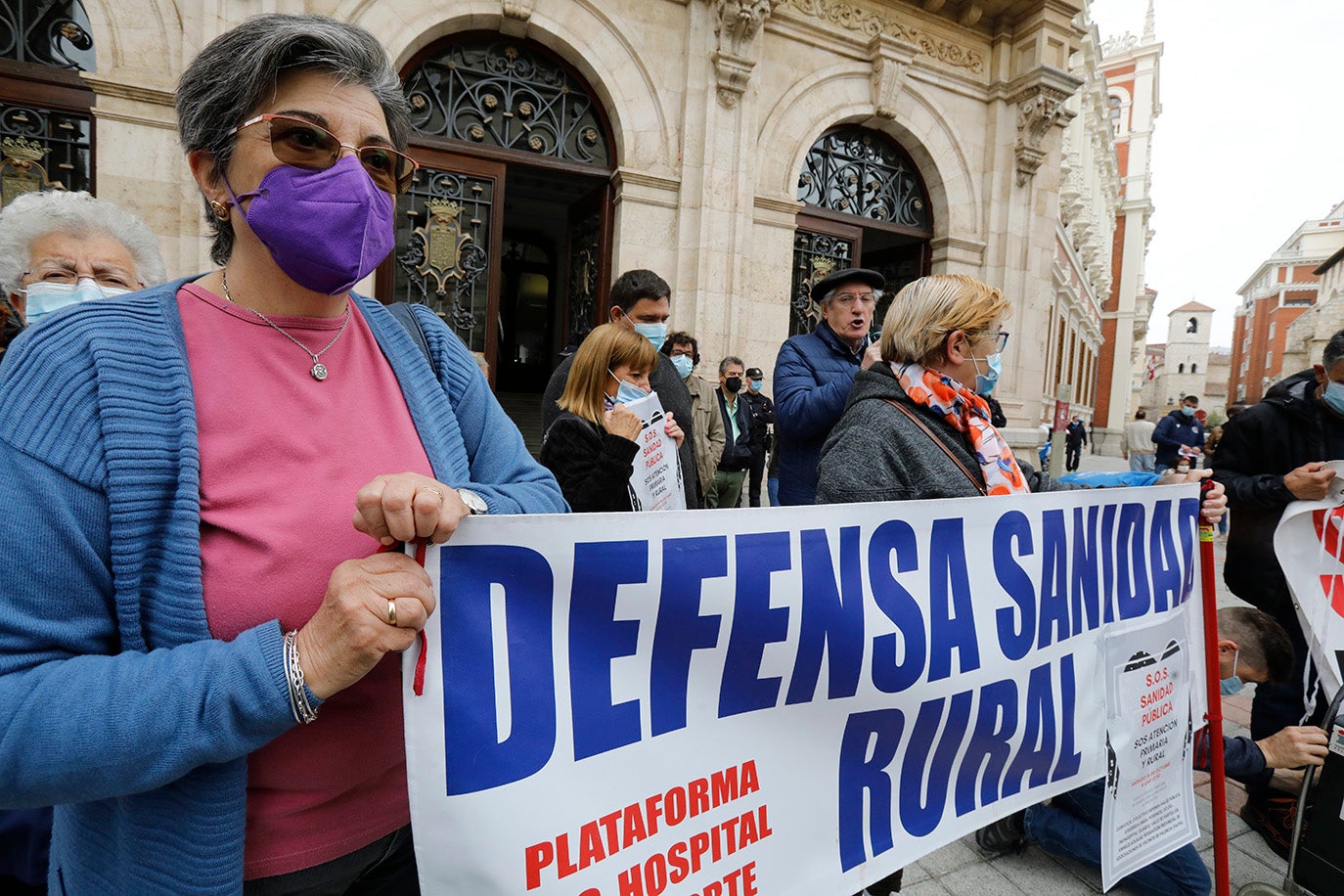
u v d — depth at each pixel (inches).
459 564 33.2
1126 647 68.6
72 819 29.6
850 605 48.8
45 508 24.9
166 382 27.9
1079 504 64.6
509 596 34.8
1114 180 1088.8
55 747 23.0
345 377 33.6
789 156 273.3
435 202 227.6
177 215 187.9
